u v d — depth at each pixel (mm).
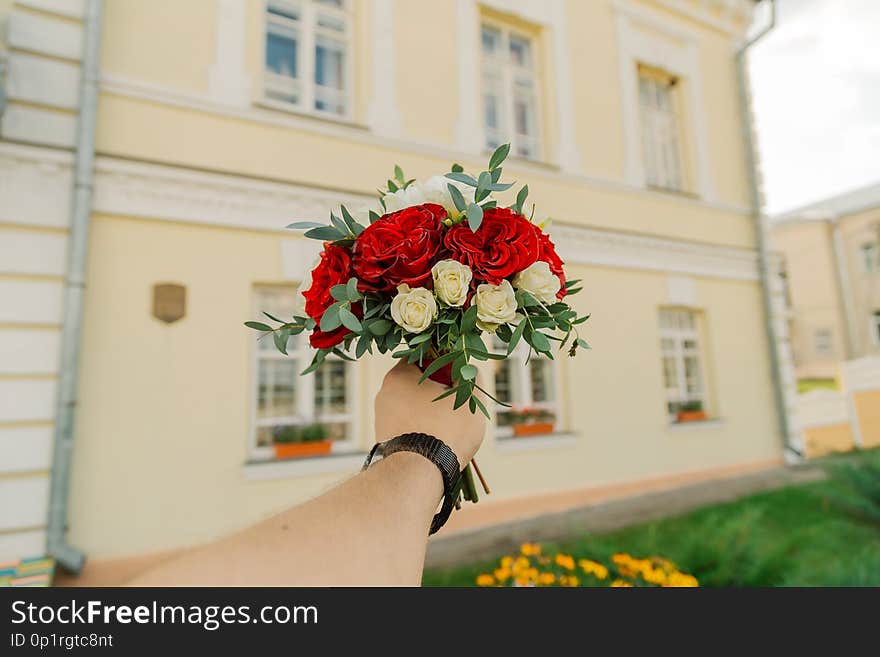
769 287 7438
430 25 5426
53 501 3361
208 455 3924
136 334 3811
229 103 4344
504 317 922
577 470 5516
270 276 4297
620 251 6219
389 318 965
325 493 767
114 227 3838
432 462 804
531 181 5789
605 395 5836
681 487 6078
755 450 6906
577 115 6270
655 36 7176
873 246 19109
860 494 5461
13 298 3459
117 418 3686
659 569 3035
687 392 6902
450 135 5371
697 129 7348
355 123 4855
